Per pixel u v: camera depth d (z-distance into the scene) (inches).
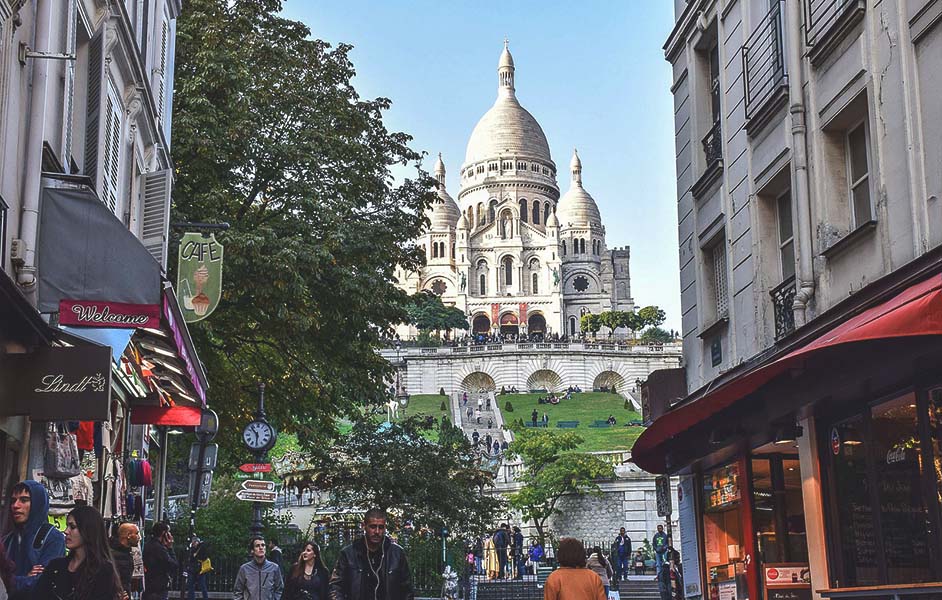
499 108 7042.3
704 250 756.6
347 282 1000.9
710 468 719.1
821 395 499.5
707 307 749.3
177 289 743.7
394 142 1131.9
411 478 1347.2
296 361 1069.1
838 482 532.7
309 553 580.7
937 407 430.3
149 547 600.1
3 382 414.6
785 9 593.3
